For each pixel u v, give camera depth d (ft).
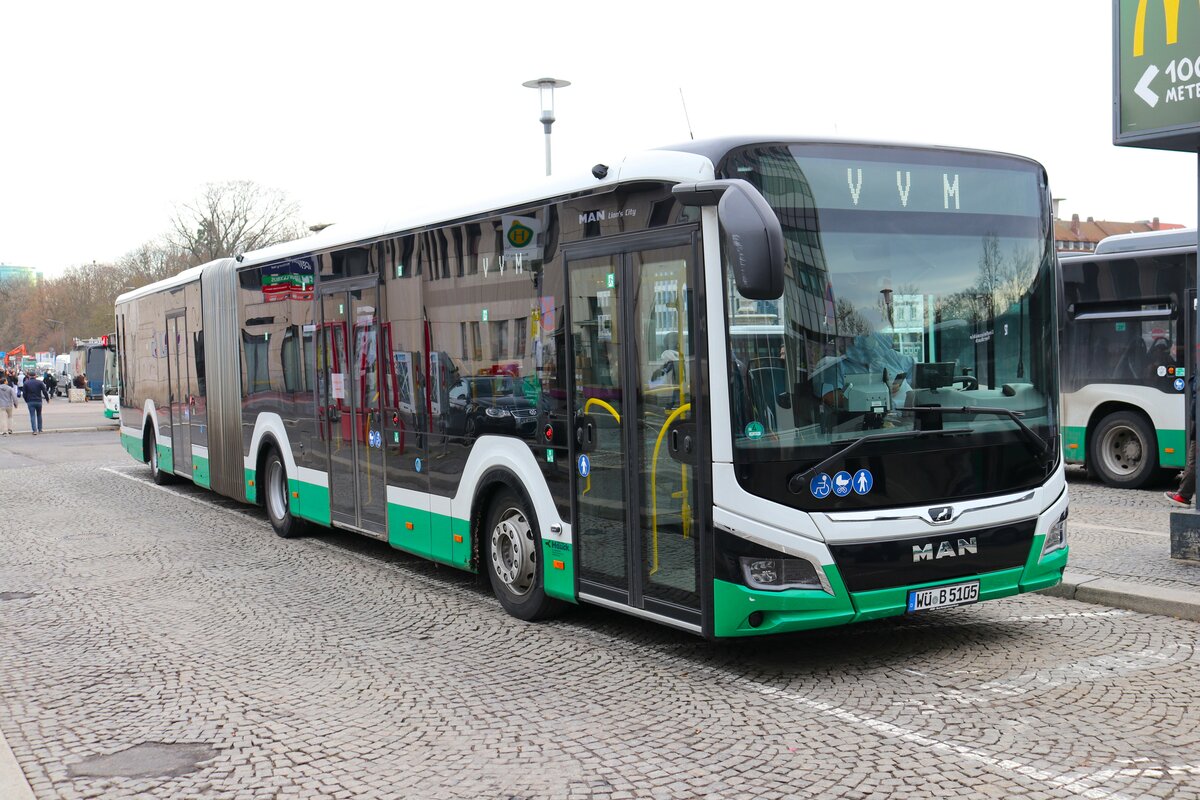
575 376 24.53
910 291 21.59
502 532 27.68
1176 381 47.06
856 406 20.84
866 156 21.61
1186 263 46.57
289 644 25.85
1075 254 51.70
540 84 57.77
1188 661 21.75
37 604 31.35
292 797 16.52
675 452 21.67
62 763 18.35
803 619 20.30
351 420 35.68
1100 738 17.52
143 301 62.23
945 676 21.26
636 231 22.43
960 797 15.44
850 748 17.53
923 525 21.04
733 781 16.40
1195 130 27.96
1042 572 22.71
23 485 64.75
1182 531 29.96
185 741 19.22
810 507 20.30
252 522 46.73
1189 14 27.96
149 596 31.91
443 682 22.30
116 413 129.70
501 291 27.14
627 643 24.84
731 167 20.62
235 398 46.52
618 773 16.92
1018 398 22.61
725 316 20.35
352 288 35.19
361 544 40.32
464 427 28.99
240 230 231.50
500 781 16.79
